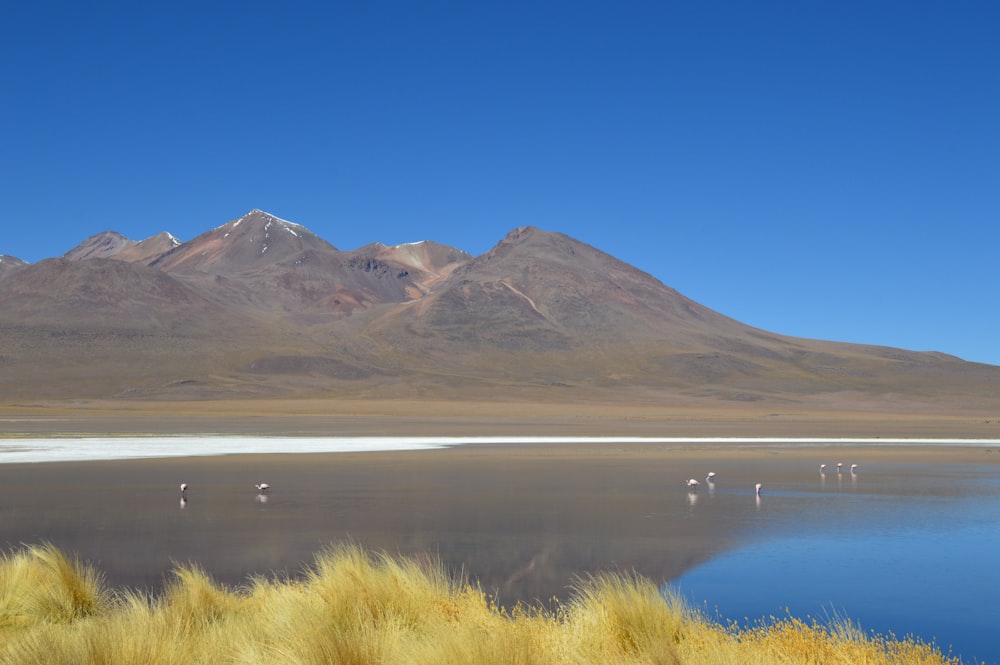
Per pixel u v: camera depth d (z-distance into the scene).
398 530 19.83
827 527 20.75
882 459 46.16
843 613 12.47
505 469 37.31
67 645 7.86
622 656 8.16
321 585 10.23
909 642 10.52
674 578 14.81
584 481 32.00
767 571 15.41
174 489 28.52
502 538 18.78
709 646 8.19
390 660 7.68
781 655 8.54
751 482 32.25
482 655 7.46
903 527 20.83
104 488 28.72
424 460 42.62
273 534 19.12
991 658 10.31
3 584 10.95
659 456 46.75
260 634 8.69
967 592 13.78
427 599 10.04
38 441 56.16
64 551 16.89
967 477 35.00
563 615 10.44
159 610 9.16
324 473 34.97
